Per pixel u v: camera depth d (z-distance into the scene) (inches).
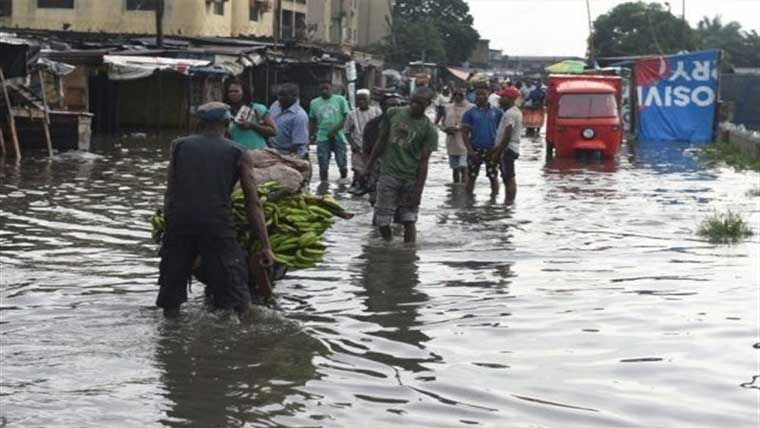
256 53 1482.5
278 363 256.1
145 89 1355.8
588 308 322.3
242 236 318.0
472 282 361.7
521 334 289.3
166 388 233.6
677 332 293.0
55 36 1579.7
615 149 995.3
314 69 1723.7
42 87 874.8
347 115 643.5
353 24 2992.1
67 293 330.0
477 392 235.8
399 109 434.6
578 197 648.4
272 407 222.4
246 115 415.8
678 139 1289.4
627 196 657.0
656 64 1285.7
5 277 353.4
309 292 339.9
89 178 698.2
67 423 208.4
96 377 240.7
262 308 311.9
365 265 390.9
